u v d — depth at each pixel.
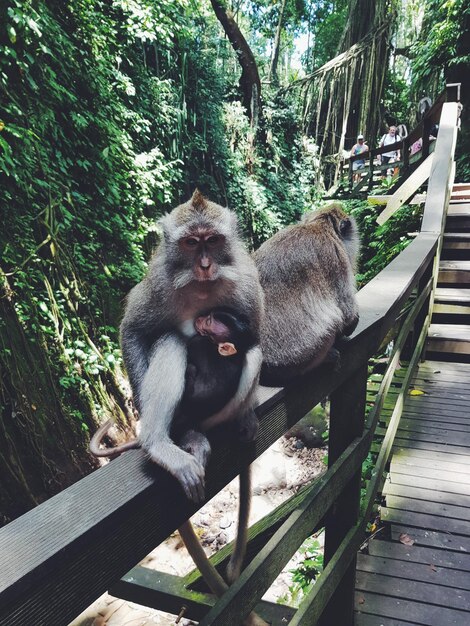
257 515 6.11
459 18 14.48
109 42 9.86
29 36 7.04
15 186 6.79
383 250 9.66
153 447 1.46
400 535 3.30
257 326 1.92
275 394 1.89
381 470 3.13
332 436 2.68
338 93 19.83
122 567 1.11
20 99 7.20
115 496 1.13
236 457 1.68
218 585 2.07
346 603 2.59
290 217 17.59
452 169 9.12
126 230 9.30
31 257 6.57
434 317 6.86
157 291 1.81
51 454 5.95
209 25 15.88
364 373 2.70
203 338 1.82
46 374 6.23
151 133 11.84
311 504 1.97
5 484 5.34
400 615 2.70
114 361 7.46
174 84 13.02
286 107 19.14
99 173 8.80
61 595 0.93
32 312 6.29
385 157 15.72
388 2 19.64
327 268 2.88
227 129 15.75
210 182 14.05
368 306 3.04
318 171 19.67
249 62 16.70
